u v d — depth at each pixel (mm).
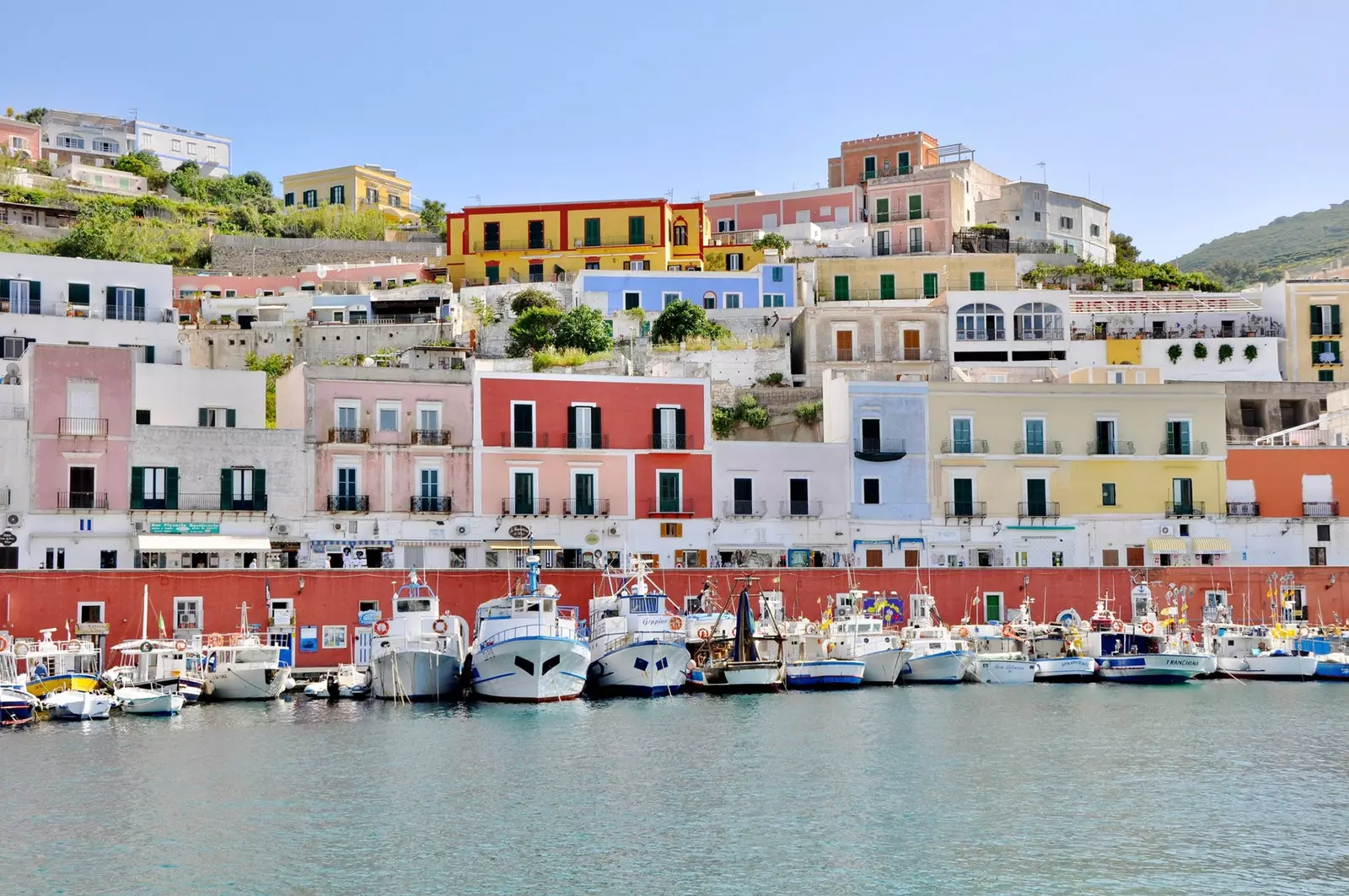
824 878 40031
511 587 80688
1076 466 96188
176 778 51562
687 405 93438
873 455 94500
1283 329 121375
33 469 80688
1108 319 120938
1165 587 89062
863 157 164500
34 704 65500
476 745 57906
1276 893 38969
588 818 46000
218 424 88688
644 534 91500
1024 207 155000
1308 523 96438
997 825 45312
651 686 73250
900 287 131000
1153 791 49875
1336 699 73438
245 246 148250
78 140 186250
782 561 92875
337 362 110125
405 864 41094
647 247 133750
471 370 90688
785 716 65812
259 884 39344
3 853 42094
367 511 87062
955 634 82938
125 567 80688
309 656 76812
